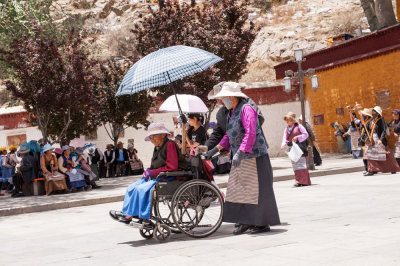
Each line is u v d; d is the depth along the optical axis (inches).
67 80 754.2
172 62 265.0
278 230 252.8
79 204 516.1
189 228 260.1
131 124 1002.7
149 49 821.9
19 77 758.5
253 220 247.9
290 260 185.9
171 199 256.5
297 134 493.0
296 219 284.7
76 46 783.7
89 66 794.2
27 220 423.2
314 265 175.8
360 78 996.6
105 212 428.8
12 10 824.9
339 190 427.2
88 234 302.5
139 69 269.1
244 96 251.1
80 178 642.2
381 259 176.9
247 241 231.6
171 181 257.4
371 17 1197.7
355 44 1011.3
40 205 498.3
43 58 740.0
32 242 290.5
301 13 1747.0
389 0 1122.0
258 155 251.8
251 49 1568.7
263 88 1128.2
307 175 502.9
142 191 253.9
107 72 978.1
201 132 380.2
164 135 267.6
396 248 191.6
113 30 1820.9
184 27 834.8
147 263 201.6
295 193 441.1
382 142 535.5
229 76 841.5
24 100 762.8
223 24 853.8
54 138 992.2
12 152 770.8
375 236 217.5
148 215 249.3
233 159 250.4
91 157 885.8
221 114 270.8
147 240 262.2
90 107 885.8
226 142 268.8
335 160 844.0
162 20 842.8
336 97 1059.3
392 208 295.0
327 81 1081.4
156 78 297.7
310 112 1130.7
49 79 751.7
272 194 253.0
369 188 417.7
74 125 935.7
